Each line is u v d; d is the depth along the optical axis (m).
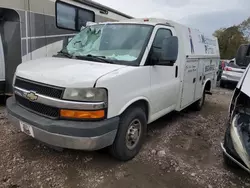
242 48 3.81
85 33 4.38
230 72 11.05
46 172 3.14
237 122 2.95
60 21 6.71
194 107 6.49
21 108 3.25
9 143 3.81
